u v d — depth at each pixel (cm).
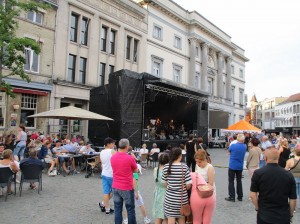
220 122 3506
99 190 897
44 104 1923
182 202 433
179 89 2177
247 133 2506
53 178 1088
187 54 3528
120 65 2533
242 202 787
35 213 647
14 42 1145
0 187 802
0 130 1681
